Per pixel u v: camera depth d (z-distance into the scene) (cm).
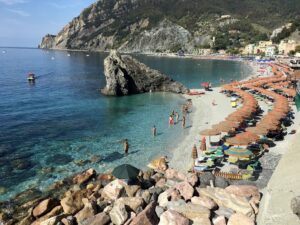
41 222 1717
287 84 6712
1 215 1909
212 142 3325
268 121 3478
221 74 11138
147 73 6700
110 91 6319
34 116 4497
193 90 7075
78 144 3322
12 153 3022
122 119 4412
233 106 5144
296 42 18550
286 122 3869
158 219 1714
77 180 2389
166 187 2147
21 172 2595
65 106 5247
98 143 3359
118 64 6291
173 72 11844
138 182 2205
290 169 2183
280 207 1683
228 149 2711
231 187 2009
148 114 4731
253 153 2711
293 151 2552
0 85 7675
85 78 9550
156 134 3688
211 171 2542
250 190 1973
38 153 3041
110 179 2423
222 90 6731
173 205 1794
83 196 2058
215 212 1761
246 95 5391
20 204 2077
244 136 2939
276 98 4984
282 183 1997
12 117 4403
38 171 2622
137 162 2839
